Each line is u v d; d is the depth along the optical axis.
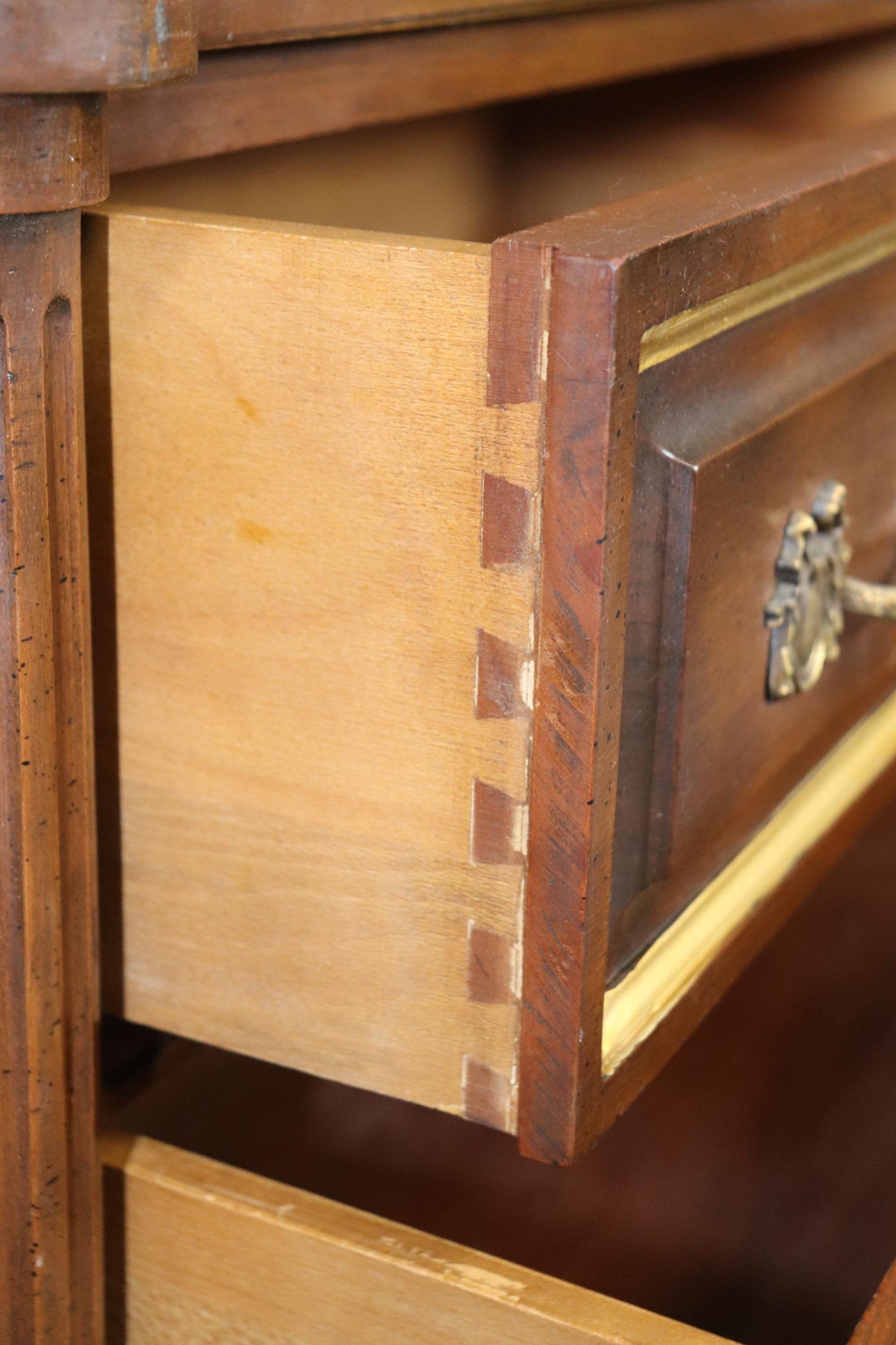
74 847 0.45
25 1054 0.45
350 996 0.46
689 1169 0.60
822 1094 0.63
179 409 0.44
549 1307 0.45
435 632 0.43
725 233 0.42
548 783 0.42
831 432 0.49
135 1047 0.62
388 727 0.44
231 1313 0.48
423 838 0.44
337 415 0.42
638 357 0.40
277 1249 0.47
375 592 0.43
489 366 0.40
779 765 0.50
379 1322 0.46
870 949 0.70
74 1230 0.47
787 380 0.47
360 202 0.60
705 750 0.46
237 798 0.46
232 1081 0.62
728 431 0.44
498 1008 0.44
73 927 0.45
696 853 0.47
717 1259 0.57
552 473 0.40
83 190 0.41
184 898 0.47
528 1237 0.57
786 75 0.73
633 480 0.42
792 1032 0.66
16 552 0.42
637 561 0.42
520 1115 0.44
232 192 0.54
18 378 0.41
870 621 0.55
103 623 0.46
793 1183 0.60
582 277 0.39
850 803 0.54
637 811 0.44
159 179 0.51
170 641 0.45
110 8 0.38
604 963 0.43
